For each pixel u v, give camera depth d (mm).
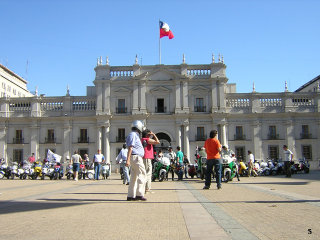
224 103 47000
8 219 6879
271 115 47031
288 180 20422
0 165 32000
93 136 47812
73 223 6348
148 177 12523
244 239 4926
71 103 48562
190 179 24234
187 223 6207
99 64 48250
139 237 5156
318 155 46500
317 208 7852
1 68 64625
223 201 9508
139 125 10219
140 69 48219
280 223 6098
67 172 28766
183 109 46875
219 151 14188
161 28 49344
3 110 48844
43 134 48281
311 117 47094
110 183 20859
